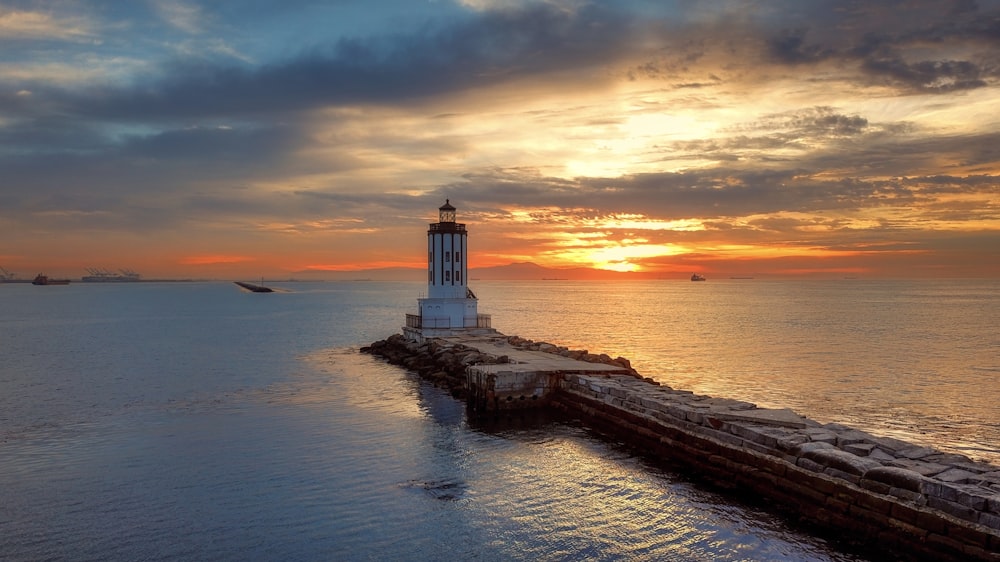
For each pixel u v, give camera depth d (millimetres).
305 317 145500
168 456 29547
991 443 32719
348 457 29062
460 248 67375
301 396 44531
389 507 22922
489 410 37812
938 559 17094
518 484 25109
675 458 27766
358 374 55000
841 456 20422
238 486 25266
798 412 39781
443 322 66875
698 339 84312
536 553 19250
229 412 39250
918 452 21094
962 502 16891
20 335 98875
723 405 28875
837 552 18578
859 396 44875
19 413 39406
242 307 197500
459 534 20609
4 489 25109
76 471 27375
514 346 56094
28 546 19969
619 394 33250
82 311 176125
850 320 118438
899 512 18188
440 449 30203
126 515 22375
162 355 71125
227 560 19000
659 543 19703
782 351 71062
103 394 46031
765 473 22891
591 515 21938
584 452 29328
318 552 19469
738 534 20016
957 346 75500
